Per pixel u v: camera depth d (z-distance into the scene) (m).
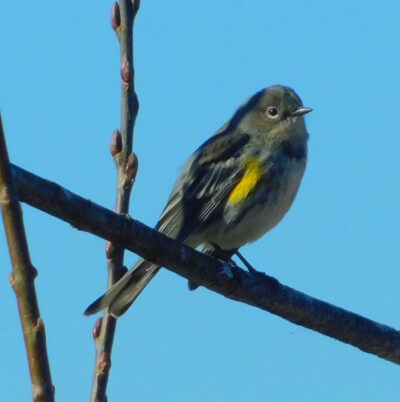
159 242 10.01
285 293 11.49
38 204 8.67
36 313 4.86
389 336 12.03
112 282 9.55
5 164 4.93
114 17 9.98
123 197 9.60
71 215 8.93
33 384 4.79
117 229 9.37
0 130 4.94
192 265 10.61
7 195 4.91
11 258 4.88
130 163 9.64
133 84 9.84
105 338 8.79
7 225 4.90
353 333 11.85
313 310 11.62
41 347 4.82
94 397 8.54
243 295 11.27
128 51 9.91
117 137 9.70
